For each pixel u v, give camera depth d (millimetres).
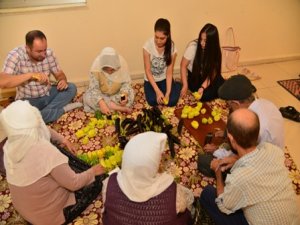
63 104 3135
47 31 3266
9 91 3430
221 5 3592
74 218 2188
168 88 3225
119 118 2961
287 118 3164
